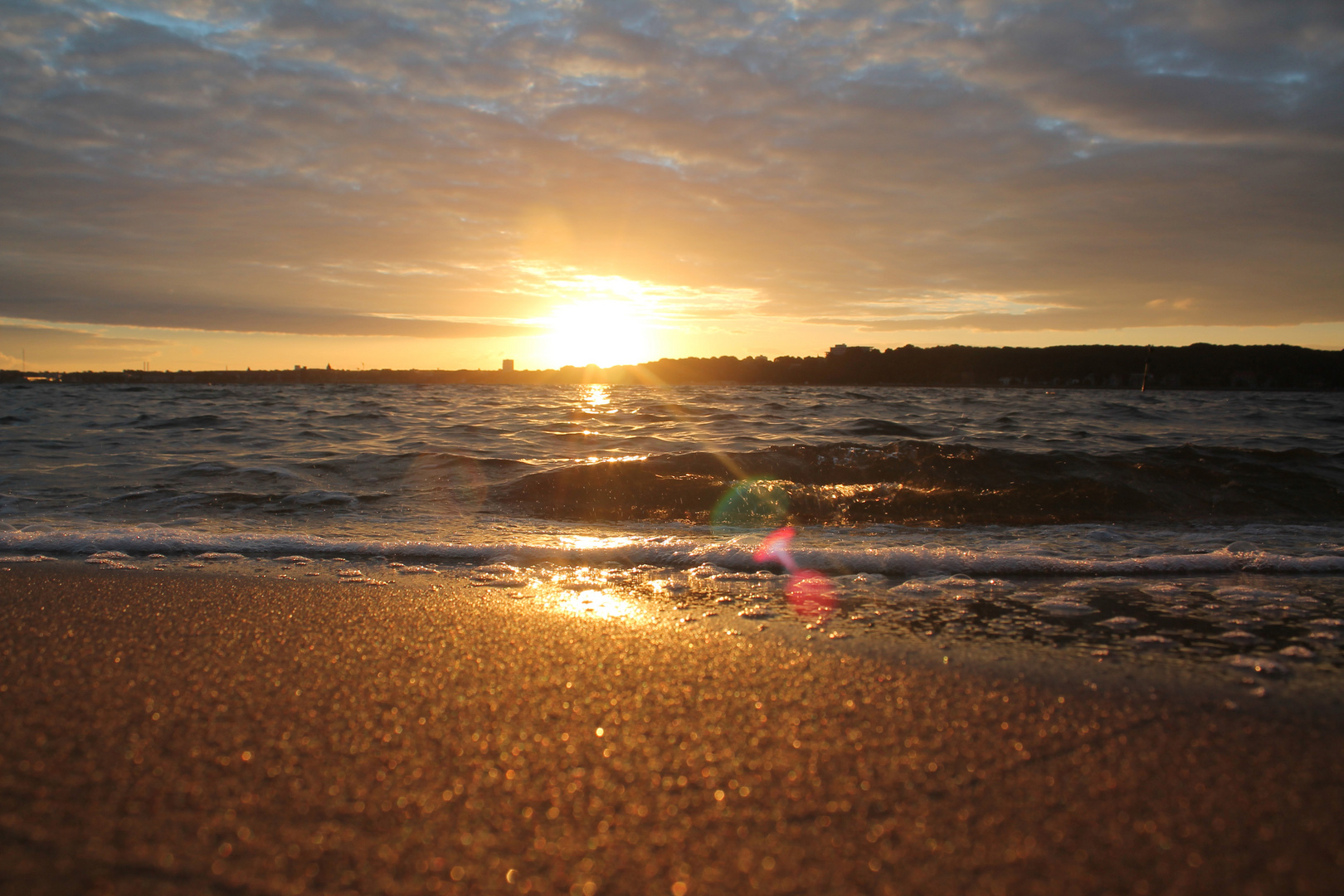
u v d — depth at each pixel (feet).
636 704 7.59
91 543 14.70
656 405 69.62
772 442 36.60
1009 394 118.83
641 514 19.57
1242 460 24.63
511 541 16.12
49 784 5.80
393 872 4.83
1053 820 5.49
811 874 4.86
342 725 7.01
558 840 5.24
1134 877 4.83
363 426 45.62
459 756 6.45
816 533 17.35
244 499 20.86
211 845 5.07
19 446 32.89
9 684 7.79
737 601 11.47
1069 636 9.84
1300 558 13.71
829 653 9.15
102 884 4.58
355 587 12.14
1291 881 4.78
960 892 4.68
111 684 7.86
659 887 4.73
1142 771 6.22
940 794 5.86
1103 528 17.84
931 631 10.07
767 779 6.10
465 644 9.36
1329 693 7.88
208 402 77.25
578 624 10.26
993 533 17.31
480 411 60.59
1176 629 10.13
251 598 11.30
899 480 23.13
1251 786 5.95
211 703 7.44
